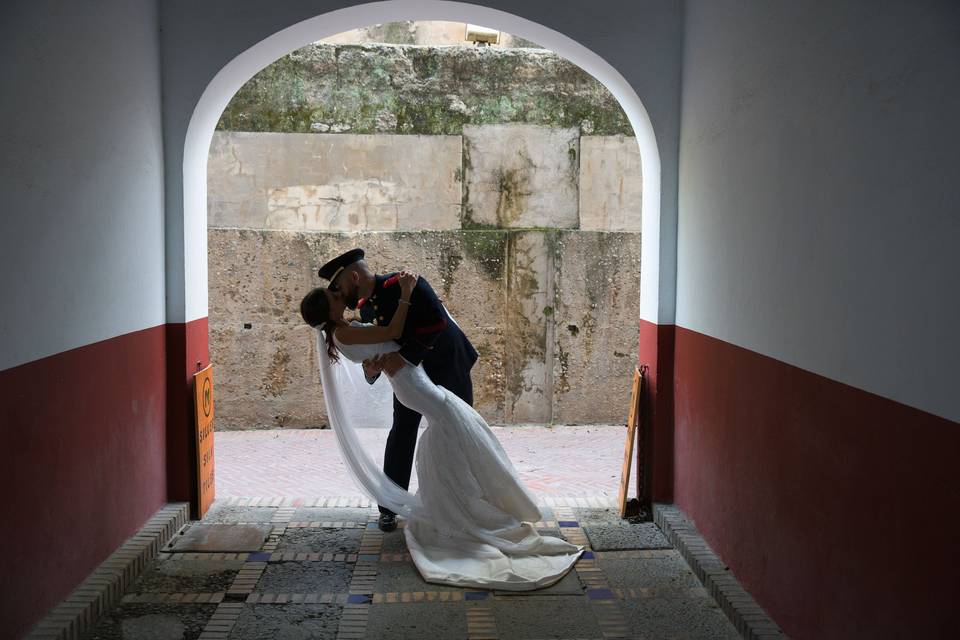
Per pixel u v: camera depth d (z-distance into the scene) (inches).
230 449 283.1
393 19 195.3
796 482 125.2
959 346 83.1
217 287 309.1
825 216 115.1
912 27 92.5
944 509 86.0
